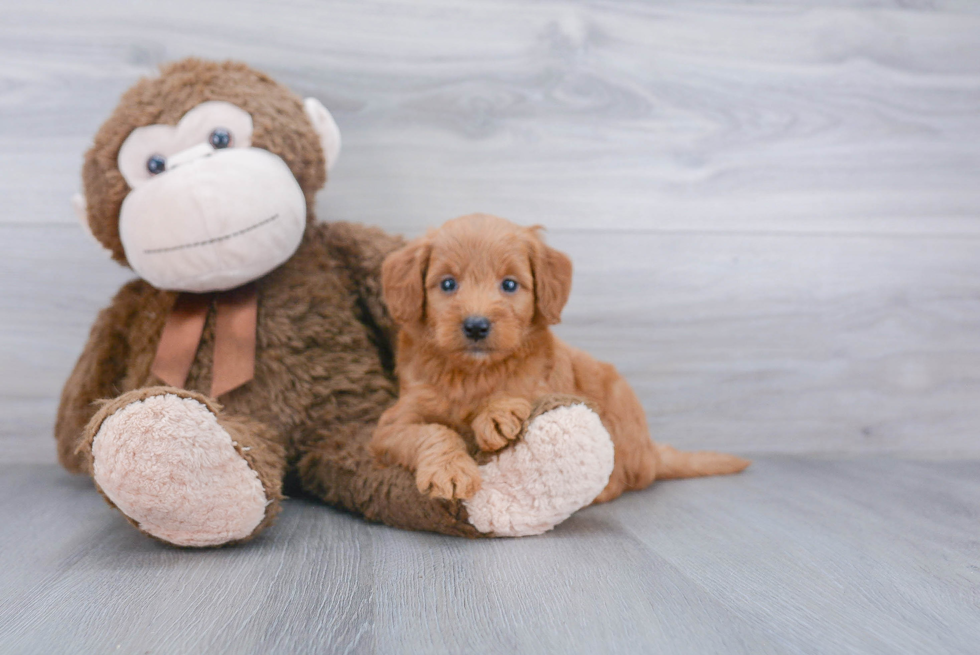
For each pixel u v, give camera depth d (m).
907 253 2.40
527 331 1.60
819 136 2.36
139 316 1.83
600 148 2.30
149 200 1.58
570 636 1.04
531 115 2.28
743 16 2.32
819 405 2.39
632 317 2.34
